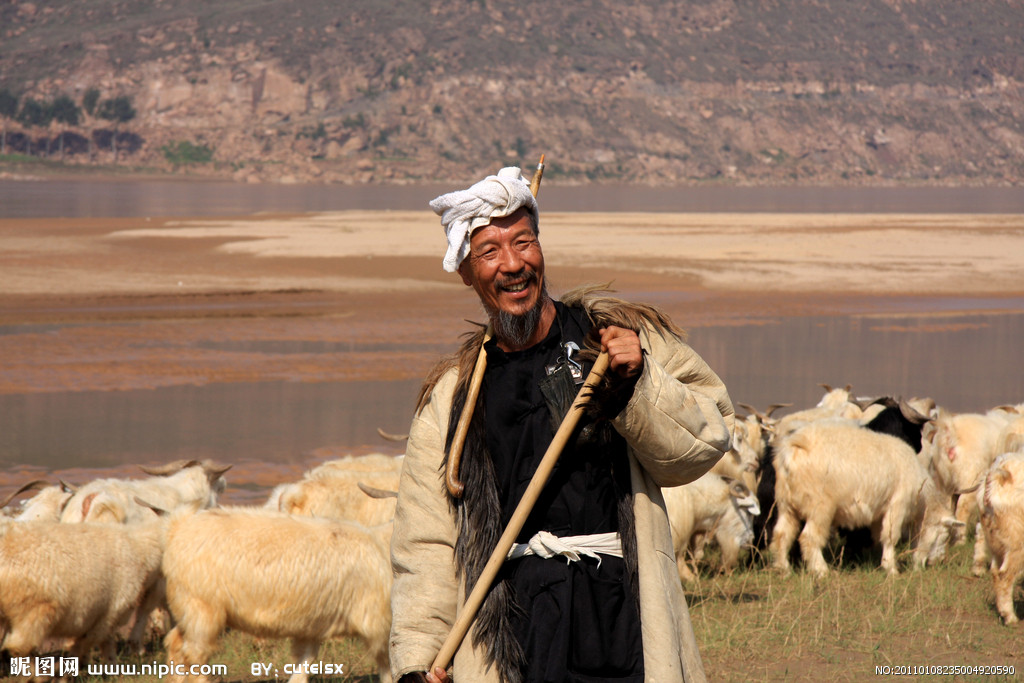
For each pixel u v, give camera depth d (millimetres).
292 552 8492
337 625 8703
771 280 49406
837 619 10242
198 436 19750
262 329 34344
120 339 31844
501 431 4000
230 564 8422
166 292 42688
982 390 25094
